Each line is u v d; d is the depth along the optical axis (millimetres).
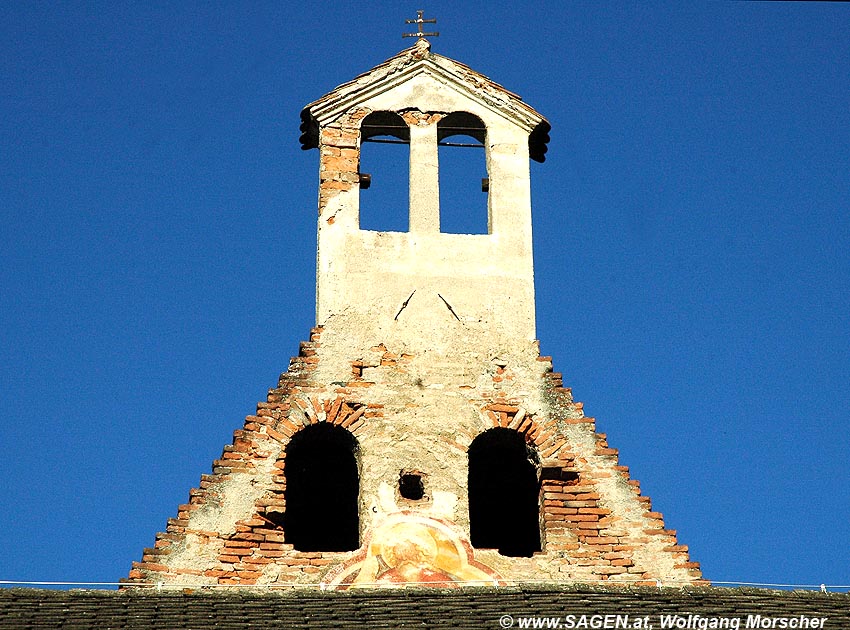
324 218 37219
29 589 32625
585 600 32875
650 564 34594
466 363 36094
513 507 37938
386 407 35625
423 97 38500
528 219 37594
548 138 38906
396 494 35000
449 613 32438
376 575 34250
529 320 36625
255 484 34750
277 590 33719
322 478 37719
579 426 35688
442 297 36656
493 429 35688
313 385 35656
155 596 32812
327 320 36281
